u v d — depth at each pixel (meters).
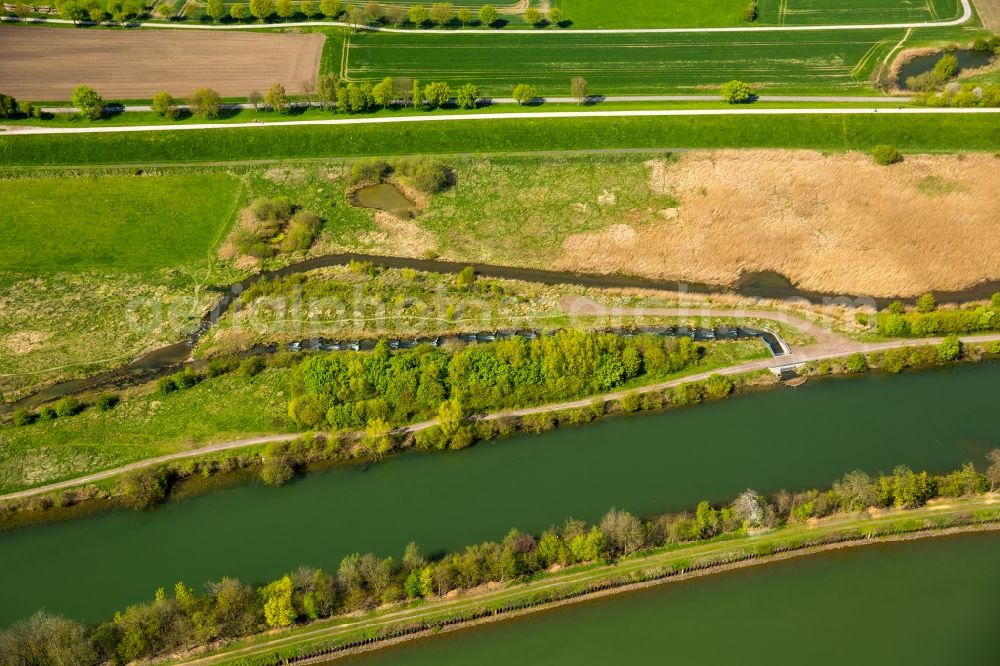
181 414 138.38
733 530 118.31
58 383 146.00
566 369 138.00
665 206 176.25
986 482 122.06
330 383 135.25
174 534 123.19
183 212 178.12
